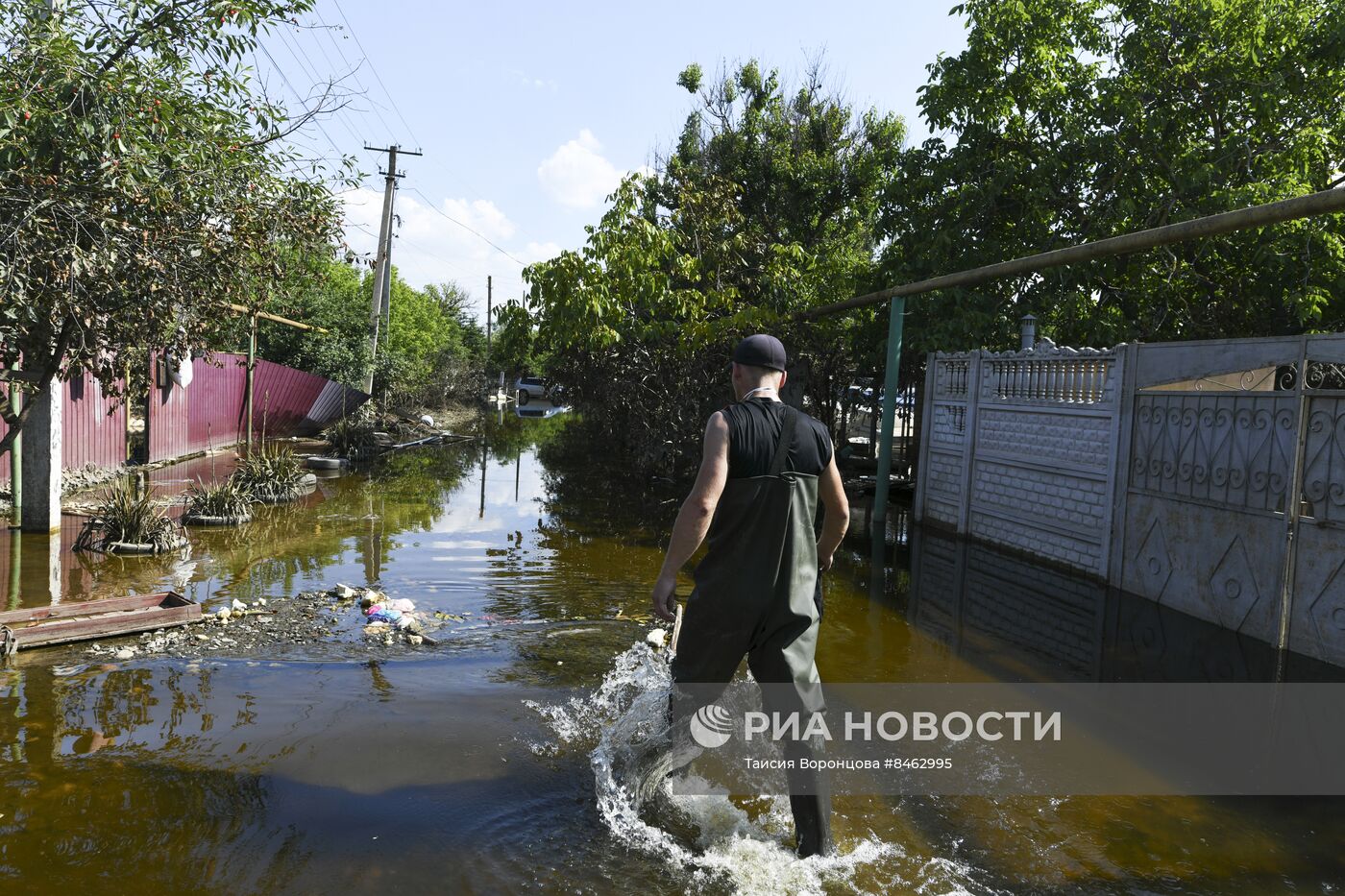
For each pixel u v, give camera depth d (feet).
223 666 15.76
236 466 39.83
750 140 61.36
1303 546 18.30
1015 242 38.75
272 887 8.89
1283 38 35.37
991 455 30.94
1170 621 20.98
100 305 20.04
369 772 11.68
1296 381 18.56
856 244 61.11
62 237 18.37
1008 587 24.56
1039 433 28.30
